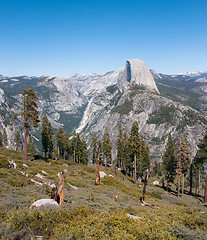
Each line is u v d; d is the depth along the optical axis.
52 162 46.69
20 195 13.06
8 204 9.79
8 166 21.22
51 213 8.47
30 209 8.69
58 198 11.46
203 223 10.45
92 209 10.69
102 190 23.69
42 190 15.55
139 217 11.03
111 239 6.44
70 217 8.52
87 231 6.93
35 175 21.61
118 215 9.47
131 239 6.66
